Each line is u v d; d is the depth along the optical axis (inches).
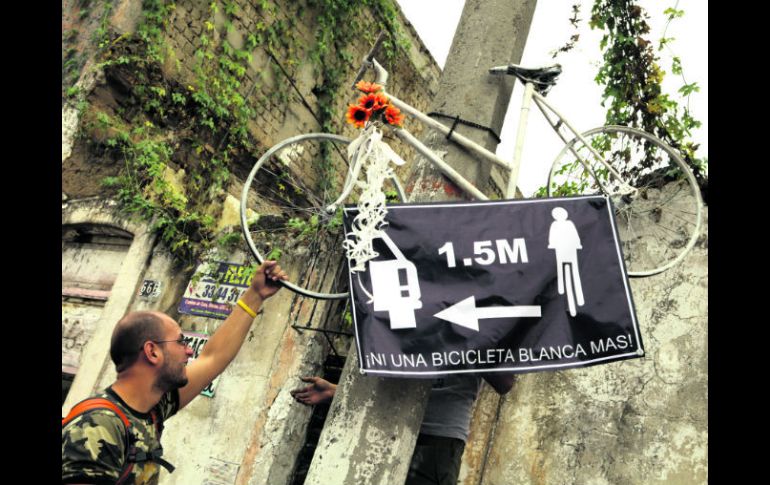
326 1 406.3
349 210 103.1
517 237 98.0
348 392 102.0
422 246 98.7
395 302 96.7
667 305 155.2
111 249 295.3
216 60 357.7
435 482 106.7
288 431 189.5
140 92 326.6
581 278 95.9
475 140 115.4
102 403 79.9
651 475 141.8
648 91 168.1
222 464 195.9
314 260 214.4
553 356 92.5
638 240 165.5
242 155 359.3
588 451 151.9
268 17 383.9
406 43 444.5
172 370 87.8
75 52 332.8
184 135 336.2
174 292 251.8
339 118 421.4
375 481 94.7
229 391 208.7
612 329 93.4
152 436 85.7
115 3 337.7
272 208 365.7
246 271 231.3
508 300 94.7
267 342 210.2
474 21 128.0
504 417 167.2
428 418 111.8
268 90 382.6
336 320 204.5
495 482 160.9
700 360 145.6
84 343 276.2
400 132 109.4
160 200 294.7
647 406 148.5
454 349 93.4
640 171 168.6
